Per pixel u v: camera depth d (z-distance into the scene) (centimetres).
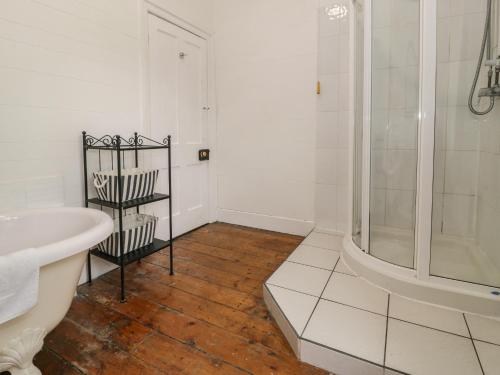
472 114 196
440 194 205
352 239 207
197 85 284
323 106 256
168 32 246
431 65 145
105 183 178
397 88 207
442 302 148
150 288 187
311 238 248
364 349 120
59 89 174
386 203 214
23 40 156
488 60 179
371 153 194
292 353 131
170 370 122
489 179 183
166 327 149
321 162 263
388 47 210
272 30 271
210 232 290
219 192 320
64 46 175
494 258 170
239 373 120
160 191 252
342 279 178
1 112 150
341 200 259
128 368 123
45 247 98
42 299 101
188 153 280
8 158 154
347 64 243
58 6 171
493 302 139
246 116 293
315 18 251
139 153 226
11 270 86
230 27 290
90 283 192
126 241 184
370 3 181
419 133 150
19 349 98
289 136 275
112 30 201
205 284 192
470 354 117
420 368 110
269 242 264
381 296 159
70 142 181
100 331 146
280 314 146
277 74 273
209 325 151
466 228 203
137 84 222
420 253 153
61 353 132
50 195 171
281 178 284
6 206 153
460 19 195
